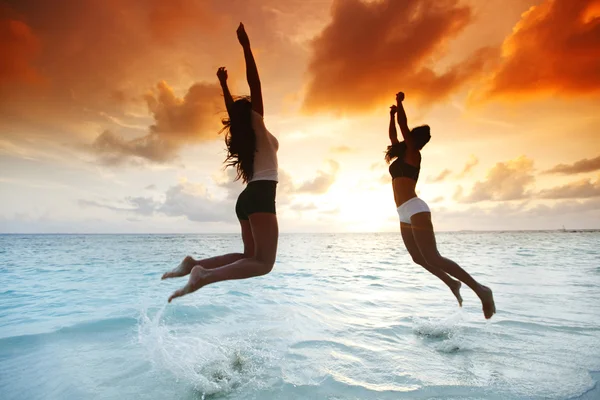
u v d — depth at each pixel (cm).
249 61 264
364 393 235
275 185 260
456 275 339
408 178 360
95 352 317
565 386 240
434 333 370
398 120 357
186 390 243
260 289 661
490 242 3541
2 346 335
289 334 368
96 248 2573
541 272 892
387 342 344
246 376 265
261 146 259
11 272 945
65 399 230
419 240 343
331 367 281
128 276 860
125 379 261
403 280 794
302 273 938
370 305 516
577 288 645
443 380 254
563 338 349
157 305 509
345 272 965
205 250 2312
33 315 452
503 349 319
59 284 723
